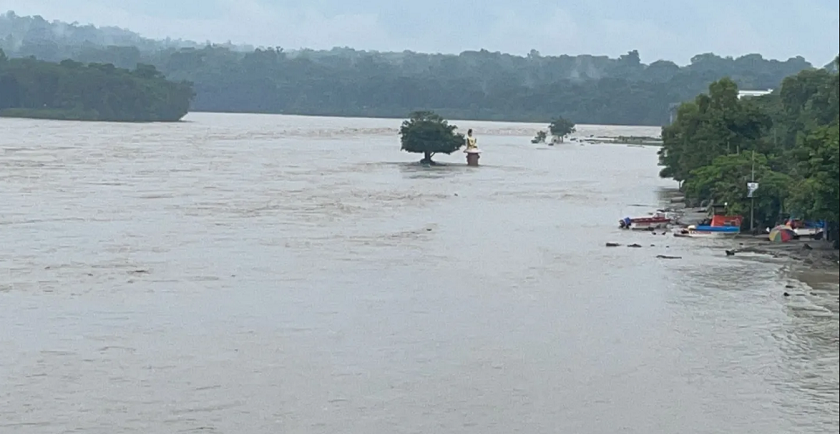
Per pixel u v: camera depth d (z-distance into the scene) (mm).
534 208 79938
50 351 36438
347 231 64438
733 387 33938
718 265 54031
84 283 47000
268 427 30000
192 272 50000
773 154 76750
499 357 36719
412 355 36781
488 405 32031
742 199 66062
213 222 66938
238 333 39156
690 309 43969
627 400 32688
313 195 84250
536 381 34250
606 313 43156
